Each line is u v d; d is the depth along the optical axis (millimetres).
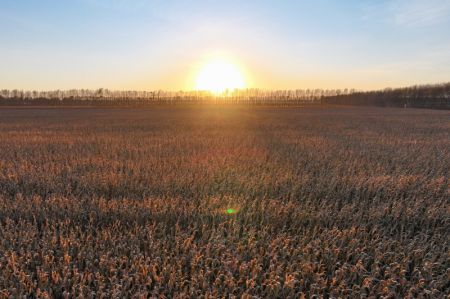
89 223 4625
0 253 3811
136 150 11203
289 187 6660
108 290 3182
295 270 3697
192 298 3178
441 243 4422
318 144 13586
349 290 3322
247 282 3250
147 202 5453
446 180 7586
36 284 3295
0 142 13711
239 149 11656
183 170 7969
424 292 3285
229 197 5715
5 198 5719
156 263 3557
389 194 6414
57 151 11367
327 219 5031
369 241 4340
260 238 4414
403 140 15531
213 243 4094
